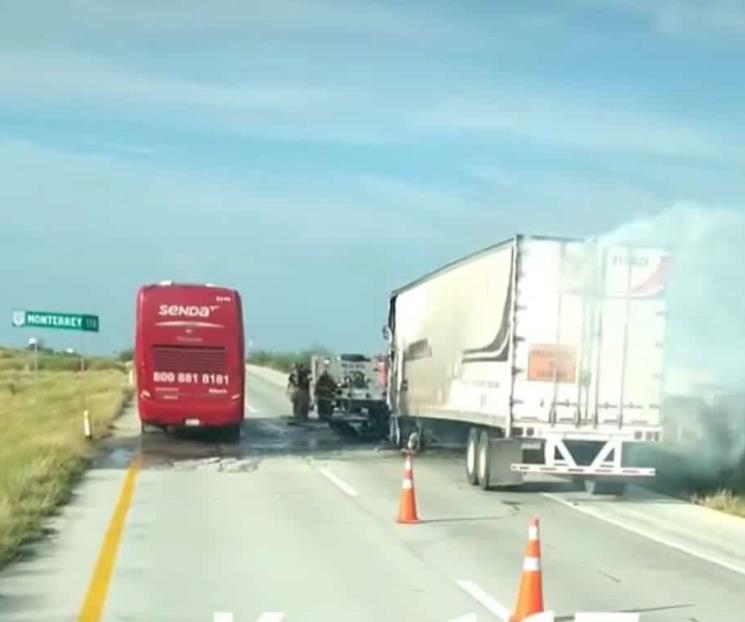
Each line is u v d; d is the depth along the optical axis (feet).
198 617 31.96
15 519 47.88
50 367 340.18
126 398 180.04
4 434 99.25
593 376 63.77
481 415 69.92
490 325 68.80
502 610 33.17
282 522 51.93
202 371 101.50
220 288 102.83
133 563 40.65
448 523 52.37
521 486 69.26
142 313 101.35
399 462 85.87
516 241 63.41
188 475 74.18
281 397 197.26
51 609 32.81
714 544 47.55
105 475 73.77
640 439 64.03
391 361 108.06
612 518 55.57
